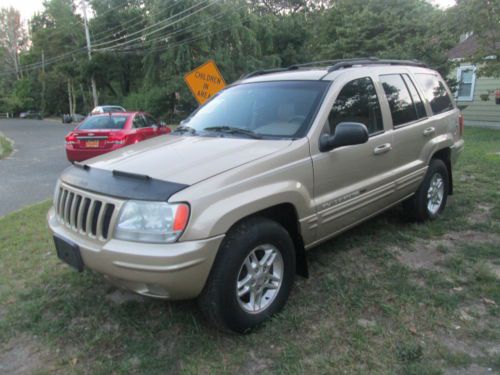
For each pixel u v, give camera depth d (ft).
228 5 99.40
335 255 14.23
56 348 10.05
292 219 11.22
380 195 13.79
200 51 101.14
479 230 16.14
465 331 9.98
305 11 140.67
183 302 11.61
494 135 45.98
